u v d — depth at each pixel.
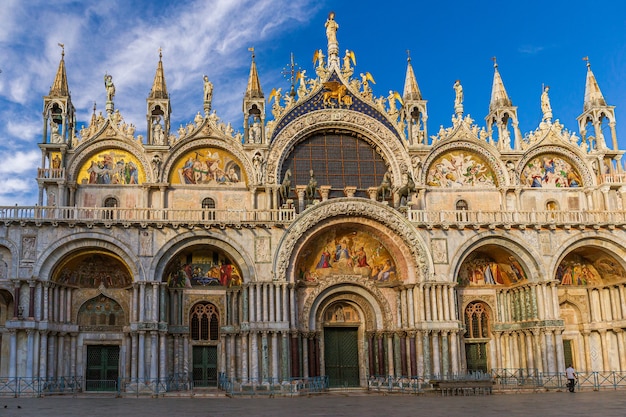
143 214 50.94
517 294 53.25
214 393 45.38
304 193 53.81
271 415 28.91
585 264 55.81
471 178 55.72
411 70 57.41
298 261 50.28
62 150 50.56
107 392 47.78
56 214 47.78
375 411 30.77
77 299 49.25
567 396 40.66
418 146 54.97
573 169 57.00
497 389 45.22
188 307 50.56
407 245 50.62
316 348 51.00
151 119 53.03
